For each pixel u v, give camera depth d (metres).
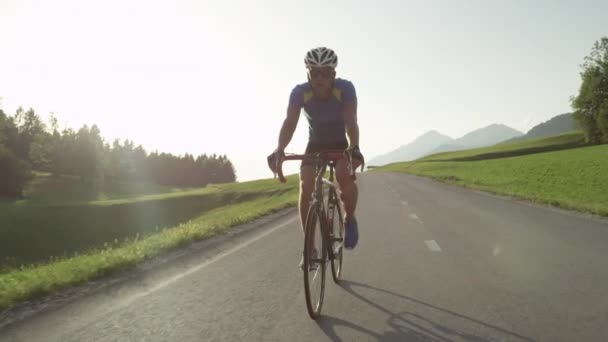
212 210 55.47
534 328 3.96
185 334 3.94
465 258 7.24
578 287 5.37
